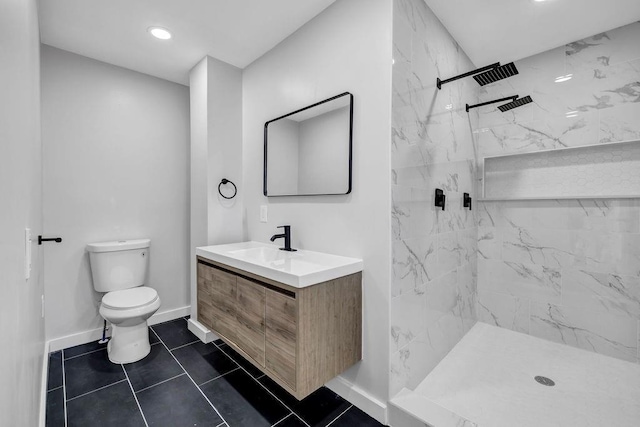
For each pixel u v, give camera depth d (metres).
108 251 2.30
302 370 1.40
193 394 1.77
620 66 2.02
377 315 1.61
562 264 2.28
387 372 1.57
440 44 1.97
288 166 2.13
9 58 0.65
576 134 2.20
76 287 2.34
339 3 1.77
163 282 2.80
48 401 1.68
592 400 1.66
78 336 2.35
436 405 1.59
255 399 1.73
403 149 1.62
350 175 1.71
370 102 1.62
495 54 2.37
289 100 2.12
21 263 0.83
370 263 1.64
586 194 2.17
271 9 1.86
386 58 1.54
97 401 1.69
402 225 1.63
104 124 2.46
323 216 1.90
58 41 2.17
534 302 2.41
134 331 2.13
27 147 1.03
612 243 2.09
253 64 2.46
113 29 2.03
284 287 1.45
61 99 2.27
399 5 1.58
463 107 2.33
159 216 2.76
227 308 1.89
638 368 1.96
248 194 2.53
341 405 1.70
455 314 2.27
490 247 2.62
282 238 2.19
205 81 2.38
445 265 2.10
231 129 2.52
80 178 2.35
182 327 2.67
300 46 2.03
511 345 2.27
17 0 0.77
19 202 0.80
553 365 2.00
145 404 1.68
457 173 2.26
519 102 2.12
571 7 1.81
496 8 1.84
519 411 1.57
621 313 2.07
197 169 2.50
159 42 2.20
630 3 1.77
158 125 2.74
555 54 2.28
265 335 1.59
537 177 2.38
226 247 2.24
